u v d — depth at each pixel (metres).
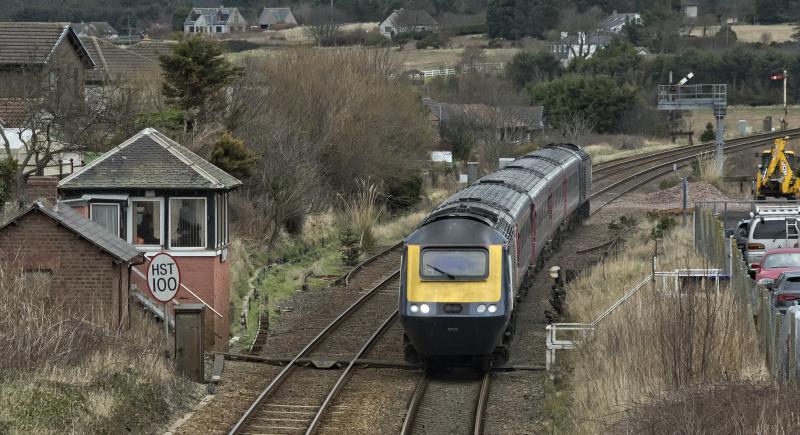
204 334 68.44
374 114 160.88
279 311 92.88
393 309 93.25
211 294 76.38
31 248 65.75
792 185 155.38
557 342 68.81
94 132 122.81
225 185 76.62
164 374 59.72
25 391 49.94
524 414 59.50
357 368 71.50
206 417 56.75
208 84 124.12
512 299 71.38
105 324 63.41
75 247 65.75
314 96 154.00
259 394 62.62
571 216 138.25
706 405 45.81
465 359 71.69
